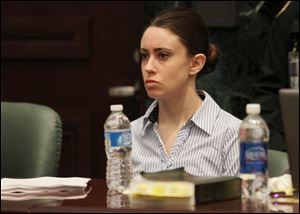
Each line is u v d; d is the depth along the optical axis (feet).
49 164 20.15
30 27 30.96
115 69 30.66
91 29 30.71
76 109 30.99
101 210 13.29
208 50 17.11
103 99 30.83
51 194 15.15
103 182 16.65
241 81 27.96
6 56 31.24
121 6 30.48
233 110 27.94
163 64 16.30
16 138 20.79
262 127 14.19
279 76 24.25
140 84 30.19
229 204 13.56
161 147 17.10
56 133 20.40
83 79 30.94
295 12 24.11
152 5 29.22
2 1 31.24
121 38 30.55
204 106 17.06
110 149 15.93
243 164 14.19
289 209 13.10
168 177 13.88
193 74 16.83
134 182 13.67
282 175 15.89
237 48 28.04
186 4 28.66
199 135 16.92
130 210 13.15
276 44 24.38
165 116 17.15
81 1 30.71
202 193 13.48
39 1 30.94
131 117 30.63
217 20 28.04
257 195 14.01
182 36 16.33
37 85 31.27
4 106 21.17
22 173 20.51
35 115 20.71
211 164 16.69
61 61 31.04
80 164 30.94
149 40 16.25
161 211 12.94
